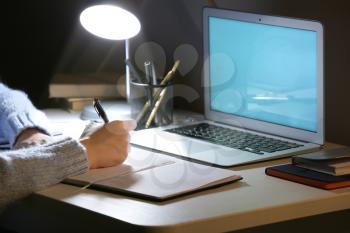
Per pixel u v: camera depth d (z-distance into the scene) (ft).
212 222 4.00
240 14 6.09
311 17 6.22
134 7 8.11
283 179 4.84
